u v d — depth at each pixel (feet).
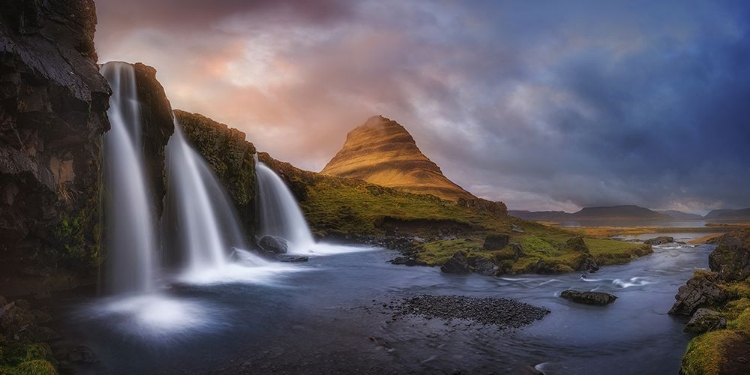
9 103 52.19
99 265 75.31
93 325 59.31
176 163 118.62
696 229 361.71
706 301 66.08
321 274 109.09
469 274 107.96
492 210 268.41
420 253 140.26
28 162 55.67
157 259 97.35
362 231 206.39
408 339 56.49
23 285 65.31
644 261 132.87
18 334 47.37
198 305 73.92
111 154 82.33
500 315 68.08
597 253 134.10
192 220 120.98
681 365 46.19
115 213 82.28
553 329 61.05
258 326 62.13
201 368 47.06
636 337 57.62
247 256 130.31
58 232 63.98
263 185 185.57
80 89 61.52
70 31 67.31
